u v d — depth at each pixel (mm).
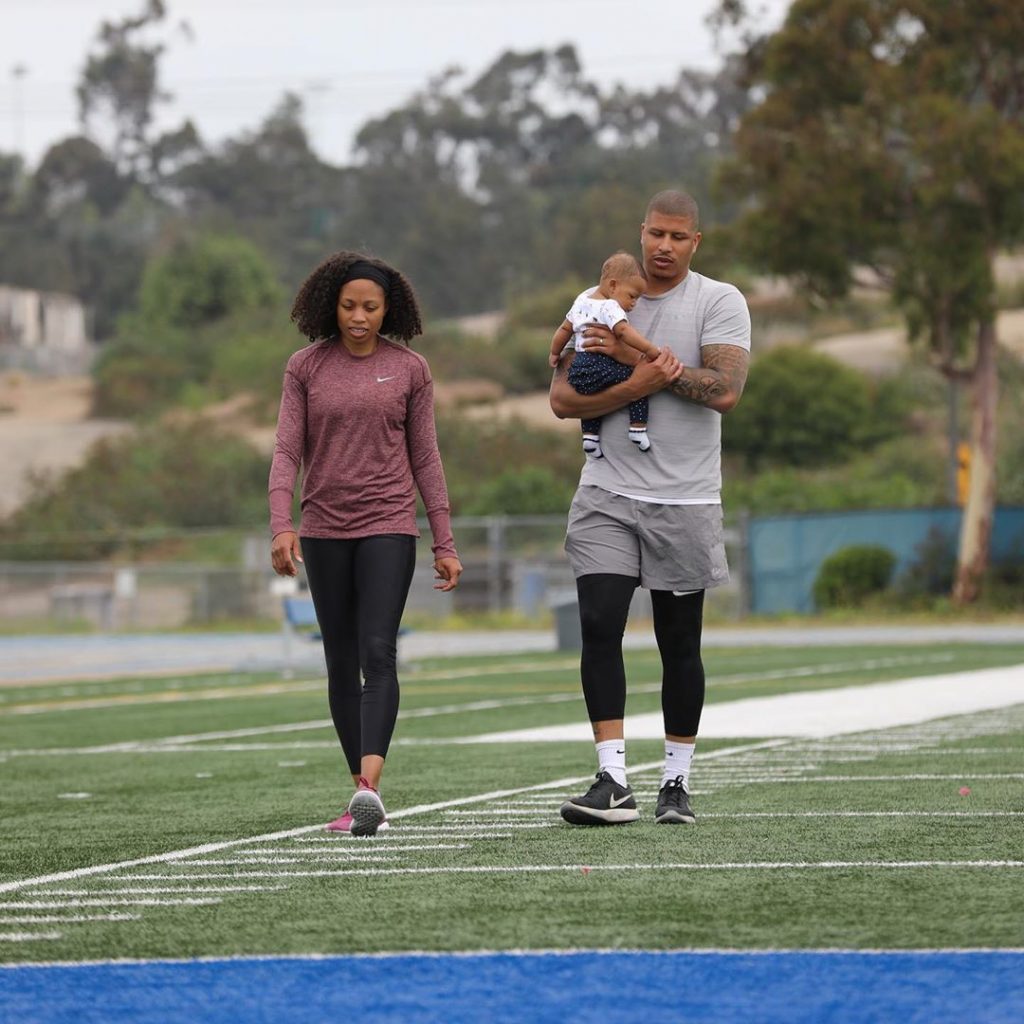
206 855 17734
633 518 19375
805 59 94000
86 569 119312
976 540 96500
